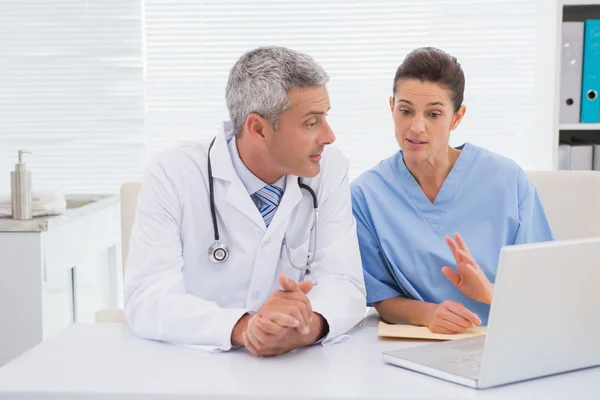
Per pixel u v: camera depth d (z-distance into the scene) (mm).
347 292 1466
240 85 1443
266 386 1107
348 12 2998
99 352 1302
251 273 1525
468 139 3027
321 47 3020
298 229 1579
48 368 1205
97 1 3004
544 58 2896
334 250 1549
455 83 1567
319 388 1098
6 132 3057
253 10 3008
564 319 1124
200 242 1535
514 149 3016
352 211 1742
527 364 1118
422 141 1578
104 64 3025
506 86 3000
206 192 1536
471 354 1222
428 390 1092
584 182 1907
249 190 1542
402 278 1675
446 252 1673
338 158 1657
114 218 2898
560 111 2648
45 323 2246
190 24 3016
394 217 1709
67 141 3057
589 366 1202
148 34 3023
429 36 3000
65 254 2396
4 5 3010
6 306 2225
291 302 1295
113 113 3041
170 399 1077
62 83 3037
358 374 1168
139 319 1393
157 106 3055
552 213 1907
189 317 1333
